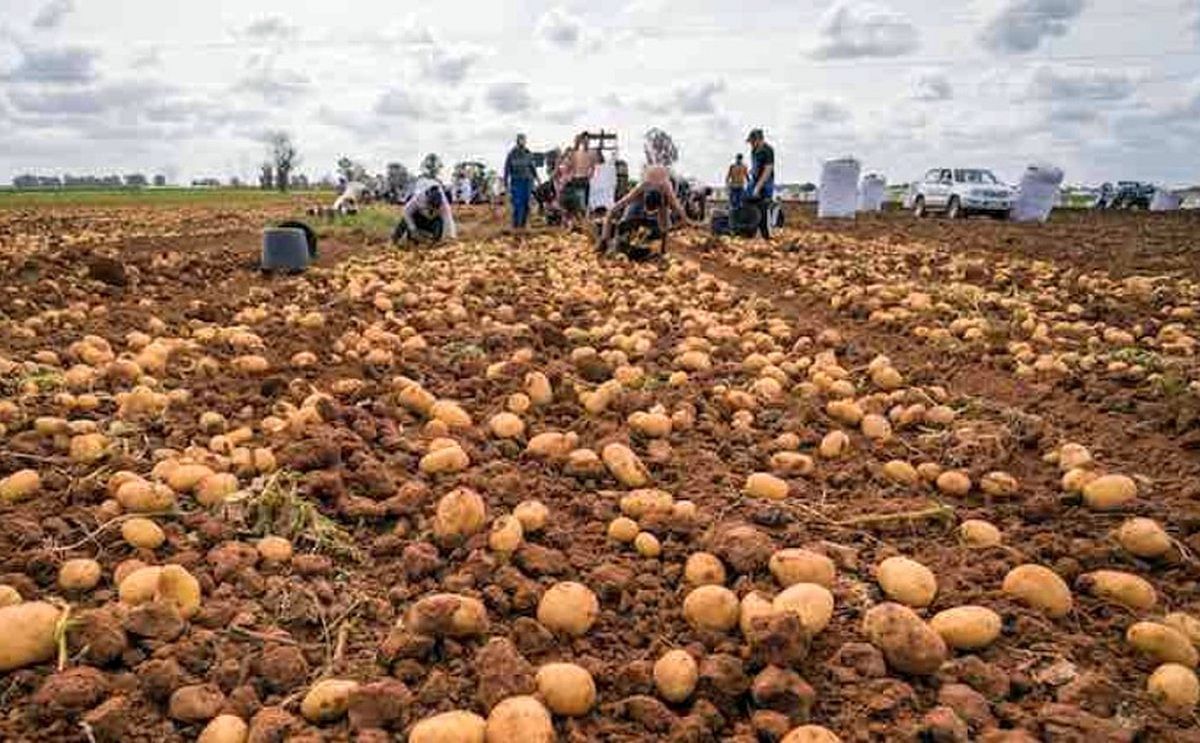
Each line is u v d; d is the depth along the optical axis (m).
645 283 10.33
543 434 4.03
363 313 7.70
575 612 2.63
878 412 4.82
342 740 2.18
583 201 20.27
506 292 9.40
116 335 6.40
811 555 2.83
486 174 40.28
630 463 3.72
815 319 8.58
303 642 2.59
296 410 4.33
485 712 2.26
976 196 28.69
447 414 4.32
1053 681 2.40
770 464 4.00
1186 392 4.89
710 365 5.91
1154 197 43.44
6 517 3.10
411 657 2.46
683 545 3.13
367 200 39.12
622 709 2.30
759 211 16.98
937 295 8.72
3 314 6.65
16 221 20.69
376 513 3.29
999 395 5.46
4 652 2.31
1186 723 2.27
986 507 3.60
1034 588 2.75
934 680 2.42
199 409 4.53
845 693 2.34
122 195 54.06
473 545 3.02
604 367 5.38
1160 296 9.02
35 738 2.11
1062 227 24.00
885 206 43.06
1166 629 2.52
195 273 9.99
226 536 3.09
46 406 4.32
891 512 3.50
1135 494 3.51
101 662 2.37
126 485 3.21
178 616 2.50
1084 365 5.89
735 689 2.34
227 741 2.12
